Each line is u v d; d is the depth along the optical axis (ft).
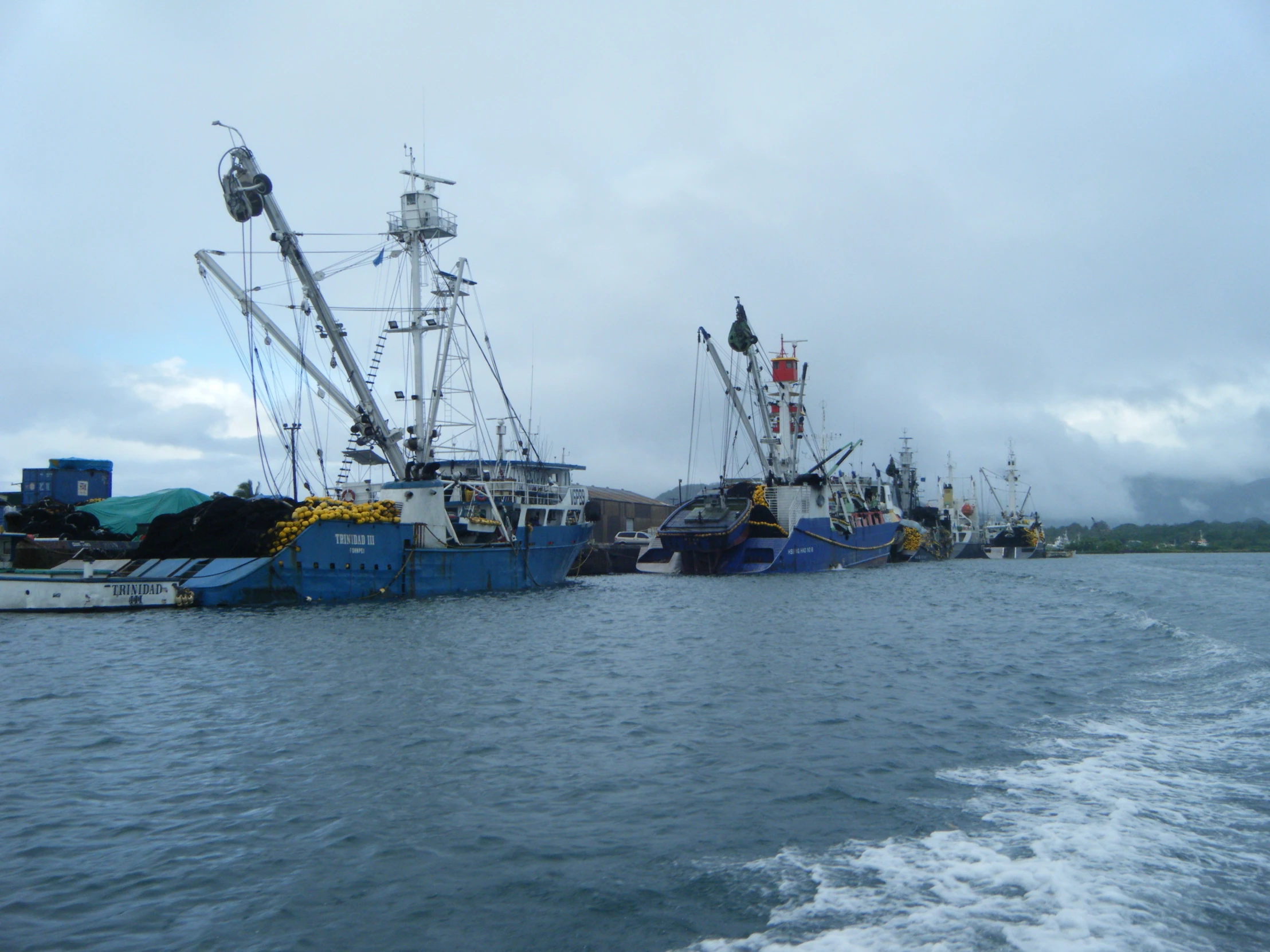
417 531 178.40
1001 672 93.91
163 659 101.45
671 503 512.22
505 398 218.38
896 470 441.27
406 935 35.27
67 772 57.57
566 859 42.37
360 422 188.24
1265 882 38.27
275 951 34.17
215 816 49.14
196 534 164.04
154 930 35.99
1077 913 35.35
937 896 37.24
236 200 168.55
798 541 291.99
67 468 245.04
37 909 37.86
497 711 74.28
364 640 115.24
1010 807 48.55
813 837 44.52
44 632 125.29
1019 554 576.61
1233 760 58.18
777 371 328.49
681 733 66.44
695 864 41.50
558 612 155.43
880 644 115.65
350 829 46.68
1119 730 67.10
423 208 195.42
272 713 73.67
